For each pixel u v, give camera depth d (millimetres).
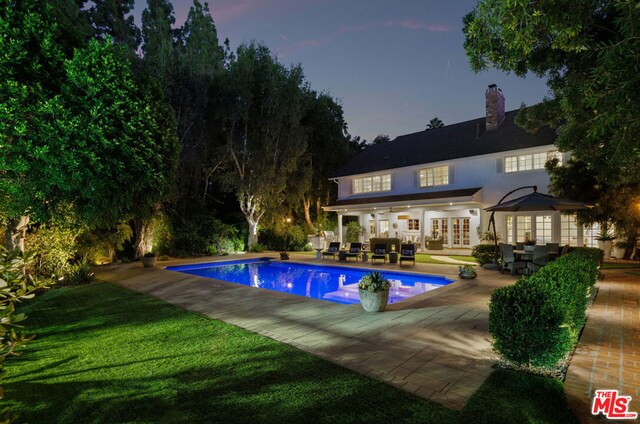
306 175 28016
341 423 3574
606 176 8734
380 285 8023
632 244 16094
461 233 22531
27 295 2352
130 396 4297
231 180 24172
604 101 4098
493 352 5434
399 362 5086
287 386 4398
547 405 3855
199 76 22250
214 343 6090
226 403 4047
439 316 7531
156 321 7672
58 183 8109
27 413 3994
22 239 11266
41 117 7883
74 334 6930
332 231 30641
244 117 23062
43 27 8484
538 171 18844
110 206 10211
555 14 4098
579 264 7445
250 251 25219
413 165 23969
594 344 5816
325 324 7141
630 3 3525
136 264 18734
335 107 33750
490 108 22656
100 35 30453
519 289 4961
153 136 10430
